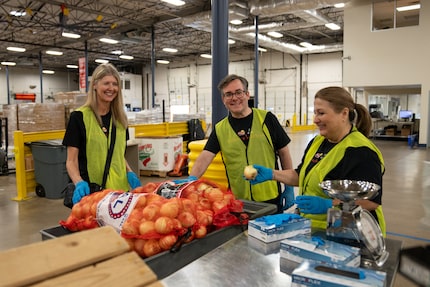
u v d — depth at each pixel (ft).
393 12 39.99
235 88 6.57
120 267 2.32
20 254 2.19
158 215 3.57
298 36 56.03
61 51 60.13
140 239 3.47
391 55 38.17
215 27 12.91
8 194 18.11
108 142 6.49
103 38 43.01
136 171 21.17
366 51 39.47
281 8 31.55
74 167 6.18
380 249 3.57
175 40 55.11
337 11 42.80
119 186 6.54
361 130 5.26
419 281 3.03
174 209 3.58
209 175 11.14
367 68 39.65
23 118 28.76
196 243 3.72
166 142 22.58
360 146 4.65
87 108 6.38
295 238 3.68
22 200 16.94
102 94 6.29
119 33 44.86
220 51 12.93
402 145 38.70
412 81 37.32
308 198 4.45
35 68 77.05
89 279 2.18
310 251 3.34
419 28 36.50
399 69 37.88
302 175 5.35
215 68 13.00
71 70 82.58
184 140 28.30
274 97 64.75
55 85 80.43
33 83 77.25
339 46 51.11
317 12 35.40
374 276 2.78
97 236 2.50
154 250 3.44
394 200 16.37
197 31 48.93
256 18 37.78
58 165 16.90
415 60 36.94
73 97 27.55
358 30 39.63
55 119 27.81
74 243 2.39
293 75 62.39
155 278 2.33
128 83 74.08
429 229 12.54
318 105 4.88
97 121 6.37
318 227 4.66
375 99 43.73
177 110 36.17
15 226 13.34
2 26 43.65
